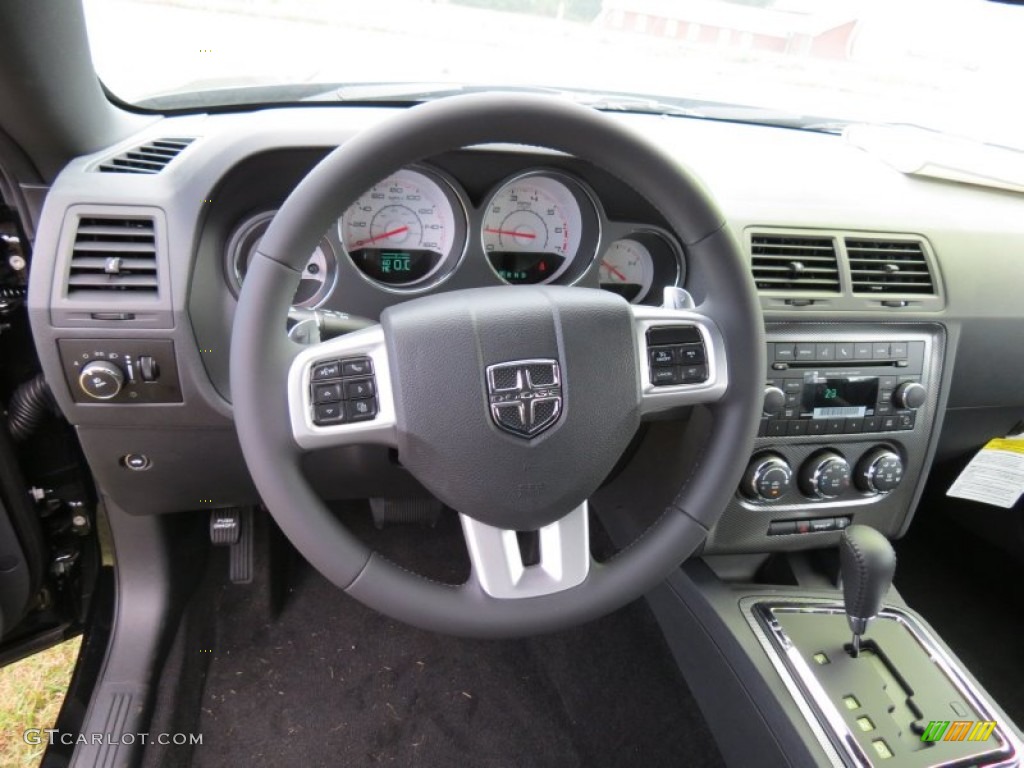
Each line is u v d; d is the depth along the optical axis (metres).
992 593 1.65
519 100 0.73
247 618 1.57
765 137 1.55
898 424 1.26
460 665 1.53
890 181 1.40
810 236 1.21
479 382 0.76
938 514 1.76
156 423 1.04
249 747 1.35
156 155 1.05
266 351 0.73
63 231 0.95
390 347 0.77
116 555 1.35
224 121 1.19
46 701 1.41
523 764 1.36
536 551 0.96
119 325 0.96
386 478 1.22
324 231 0.73
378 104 1.33
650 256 1.25
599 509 1.61
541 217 1.18
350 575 0.78
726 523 1.24
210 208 1.00
